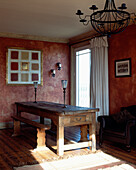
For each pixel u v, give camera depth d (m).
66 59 7.55
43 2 4.12
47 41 7.21
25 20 5.32
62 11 4.64
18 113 5.78
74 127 6.66
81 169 3.23
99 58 5.95
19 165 3.38
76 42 7.11
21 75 6.77
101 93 5.86
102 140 4.58
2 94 6.52
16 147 4.41
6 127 6.55
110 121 4.67
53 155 3.91
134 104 5.04
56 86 7.35
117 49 5.52
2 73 6.52
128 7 4.36
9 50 6.59
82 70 7.03
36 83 5.86
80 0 4.01
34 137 5.31
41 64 7.07
